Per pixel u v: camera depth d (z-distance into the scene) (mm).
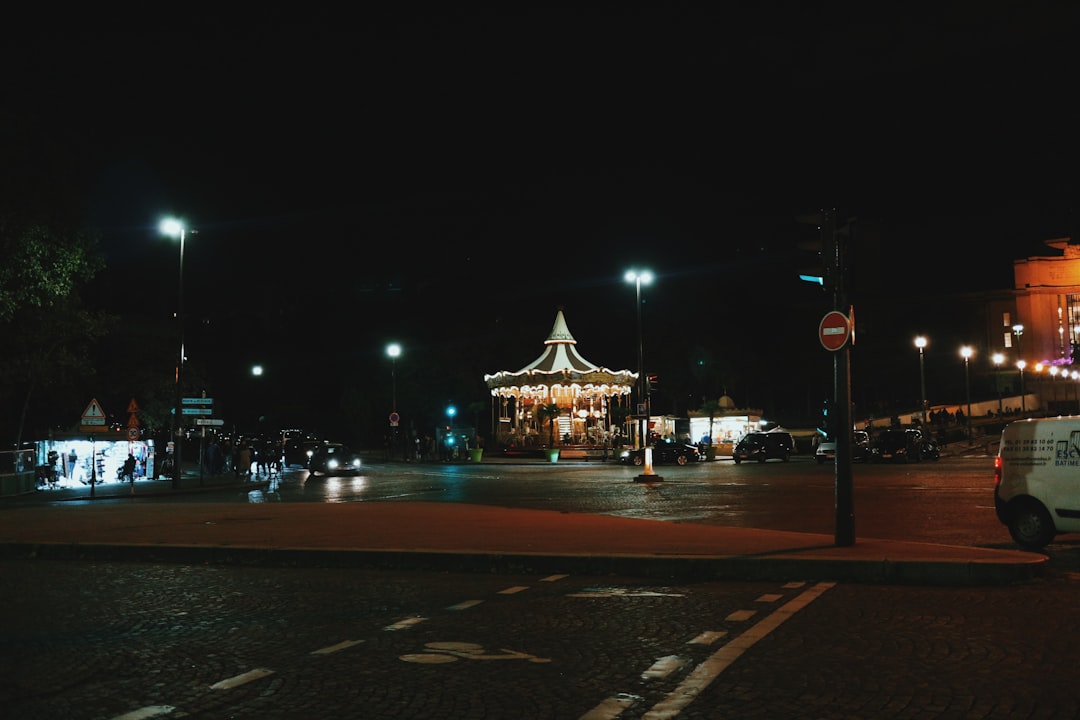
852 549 12125
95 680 6965
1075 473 13500
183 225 38531
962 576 10688
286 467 64312
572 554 12227
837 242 12445
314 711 6133
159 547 14008
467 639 8219
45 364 38688
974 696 6203
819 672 6875
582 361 66188
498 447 71500
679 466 49656
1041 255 118000
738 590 10602
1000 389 96812
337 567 13008
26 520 18641
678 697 6309
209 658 7625
